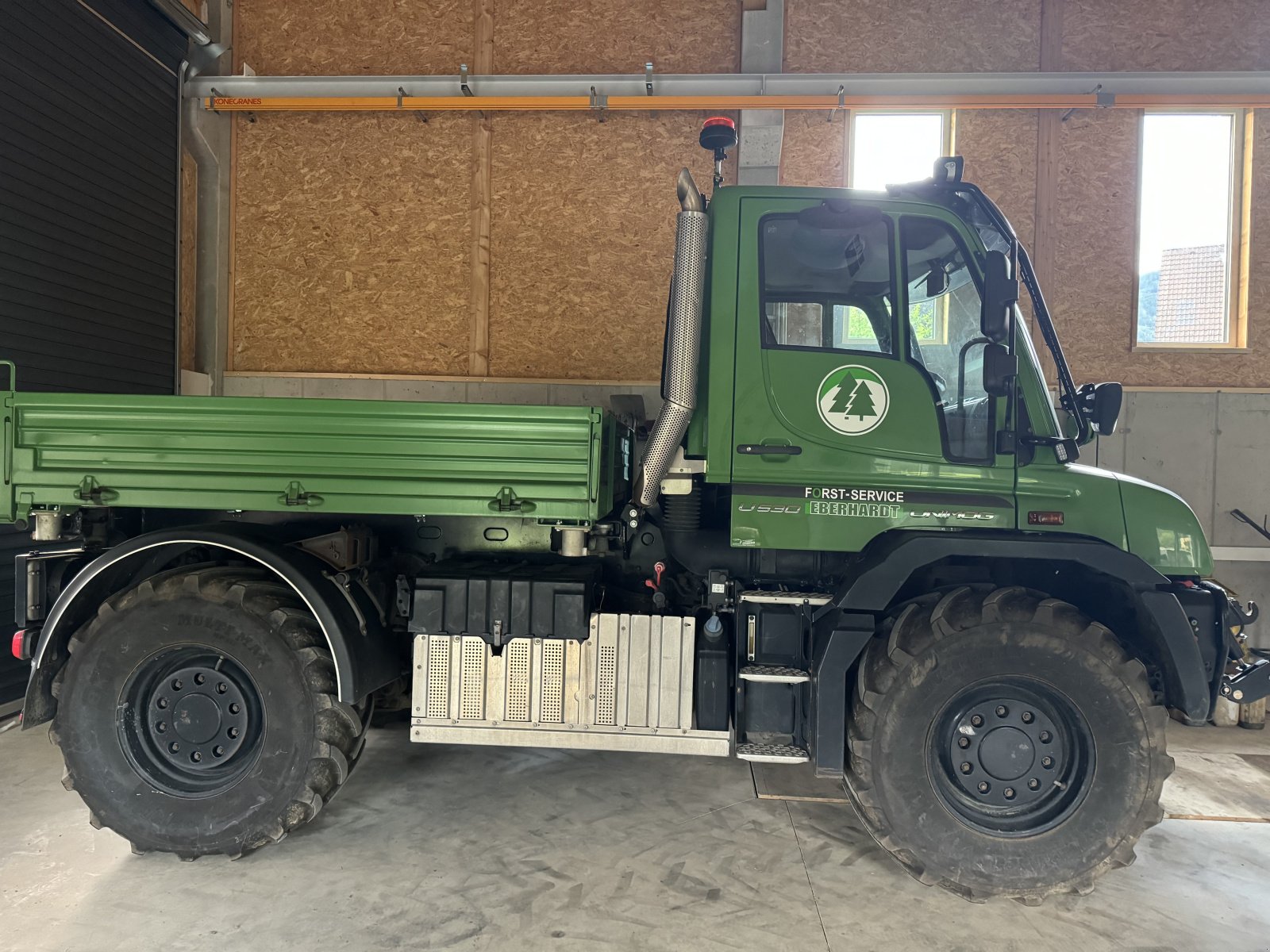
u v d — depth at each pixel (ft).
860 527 8.96
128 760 8.89
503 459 8.66
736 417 9.01
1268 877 9.04
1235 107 17.44
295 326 19.30
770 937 7.60
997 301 8.22
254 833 8.71
